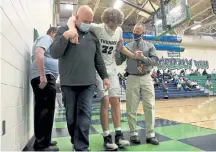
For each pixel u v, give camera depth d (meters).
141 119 4.20
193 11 11.11
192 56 15.32
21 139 2.07
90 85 1.83
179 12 5.58
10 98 1.69
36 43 2.14
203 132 2.88
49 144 2.17
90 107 1.80
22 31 2.18
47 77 2.10
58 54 1.75
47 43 2.02
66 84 1.79
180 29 12.66
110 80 2.19
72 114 1.82
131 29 12.88
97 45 1.97
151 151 2.07
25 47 2.33
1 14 1.47
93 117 4.68
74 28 1.76
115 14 2.00
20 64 2.06
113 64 2.27
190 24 13.24
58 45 1.71
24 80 2.25
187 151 2.04
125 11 10.99
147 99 2.44
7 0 1.63
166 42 12.38
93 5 10.02
